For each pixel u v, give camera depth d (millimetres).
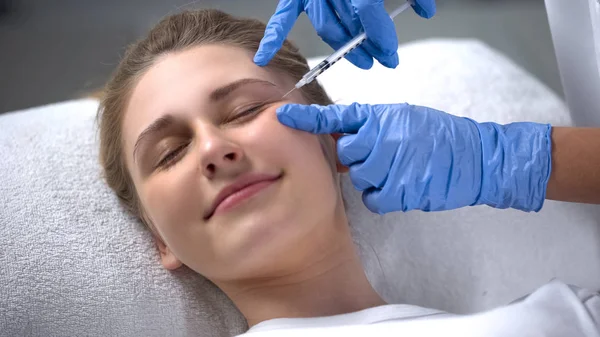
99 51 2713
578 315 1037
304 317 1169
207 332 1278
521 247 1455
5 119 1500
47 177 1345
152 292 1259
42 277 1204
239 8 2842
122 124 1233
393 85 1630
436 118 1139
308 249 1141
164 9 2885
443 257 1438
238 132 1061
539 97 1612
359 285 1218
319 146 1125
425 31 2797
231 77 1120
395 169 1108
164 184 1100
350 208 1448
